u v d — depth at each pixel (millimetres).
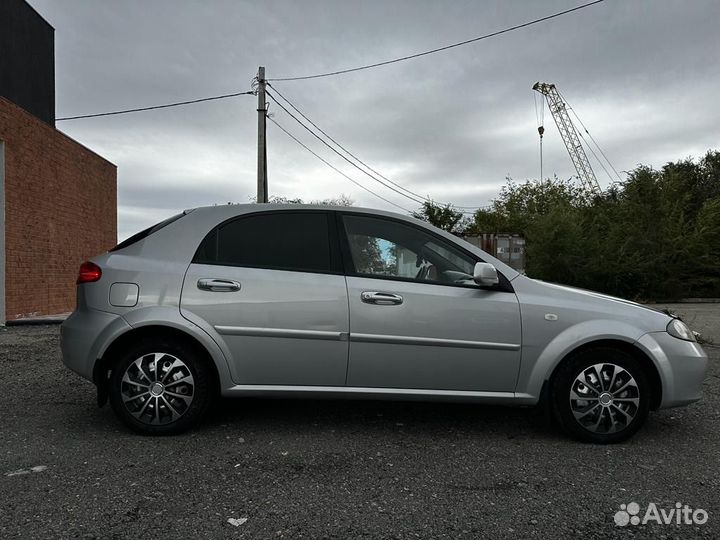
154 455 3930
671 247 28094
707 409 5352
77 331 4328
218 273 4352
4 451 3979
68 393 5621
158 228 4613
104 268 4391
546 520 3057
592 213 32125
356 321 4305
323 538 2832
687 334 4496
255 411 5070
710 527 2998
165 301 4277
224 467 3732
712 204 29797
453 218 39938
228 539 2801
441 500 3285
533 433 4570
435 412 5137
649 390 4312
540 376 4336
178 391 4293
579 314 4383
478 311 4352
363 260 4484
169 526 2924
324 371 4324
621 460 3967
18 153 11812
